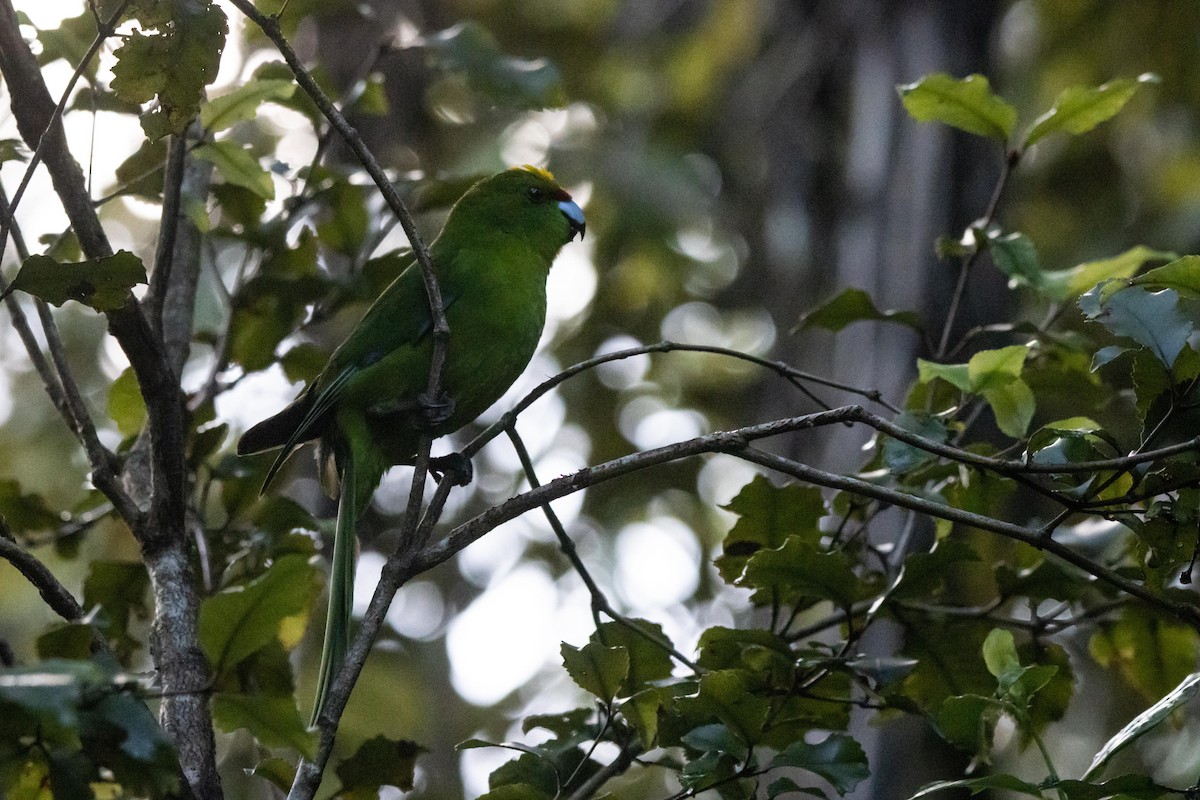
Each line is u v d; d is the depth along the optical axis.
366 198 9.21
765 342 19.52
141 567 8.04
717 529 19.11
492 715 18.12
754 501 7.00
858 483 5.99
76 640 4.99
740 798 6.02
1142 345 5.71
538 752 6.69
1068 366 8.09
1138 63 18.66
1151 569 5.79
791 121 14.84
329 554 8.91
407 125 17.38
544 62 9.17
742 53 19.06
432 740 17.64
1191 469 5.51
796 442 13.37
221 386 8.54
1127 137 18.88
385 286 9.12
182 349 7.73
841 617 7.15
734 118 19.00
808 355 13.61
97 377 16.12
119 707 4.22
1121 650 7.67
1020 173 18.53
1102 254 17.95
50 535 8.50
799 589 6.61
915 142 12.90
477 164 17.67
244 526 8.42
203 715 5.96
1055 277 7.95
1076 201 19.03
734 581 7.30
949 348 12.08
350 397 8.65
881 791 10.13
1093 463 5.57
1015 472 5.74
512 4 21.02
